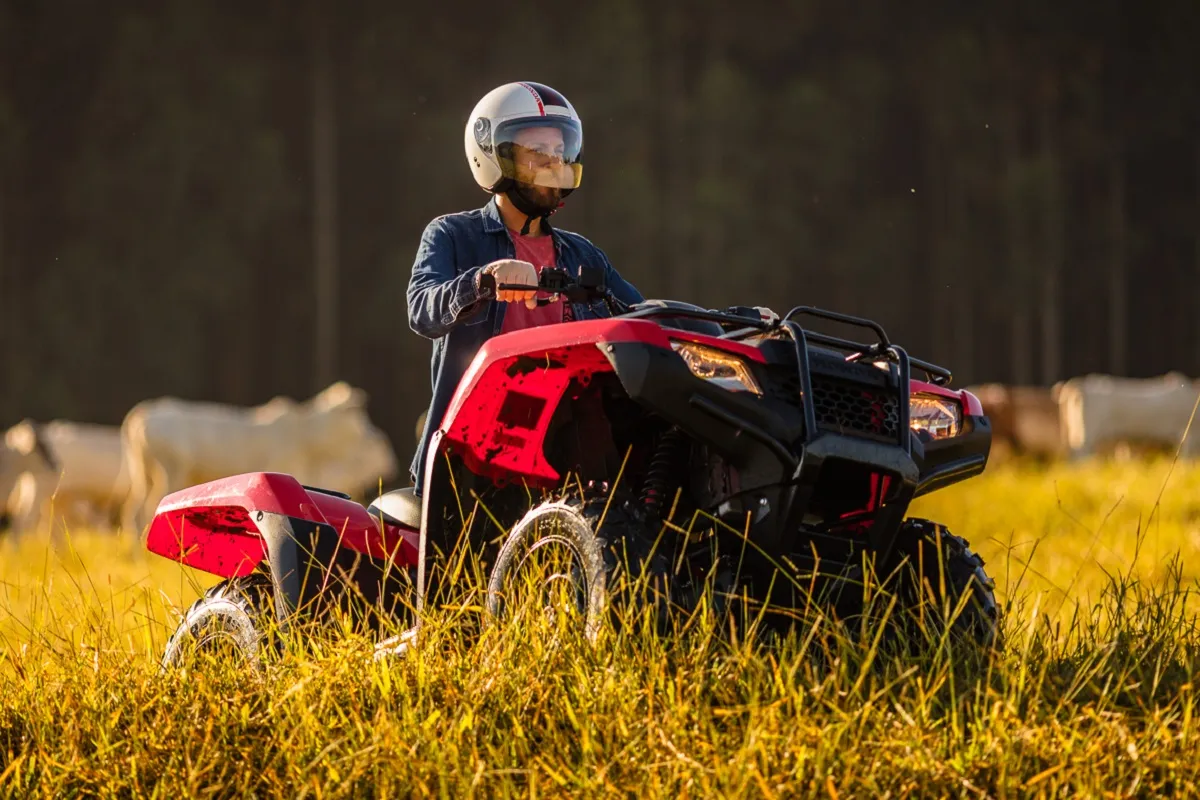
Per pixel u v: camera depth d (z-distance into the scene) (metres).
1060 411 60.16
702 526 8.04
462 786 6.68
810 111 121.56
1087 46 140.88
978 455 8.66
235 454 43.72
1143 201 135.62
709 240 111.00
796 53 135.38
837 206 120.25
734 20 132.38
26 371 93.00
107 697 8.52
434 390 9.49
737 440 7.60
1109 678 7.48
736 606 7.93
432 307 8.90
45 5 109.62
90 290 96.25
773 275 111.81
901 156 130.88
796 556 8.02
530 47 117.75
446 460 8.63
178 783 7.35
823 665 7.68
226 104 107.38
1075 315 127.62
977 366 124.81
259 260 106.44
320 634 8.58
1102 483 33.56
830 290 118.06
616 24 119.56
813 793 6.35
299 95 115.25
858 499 8.19
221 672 8.58
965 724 7.00
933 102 131.62
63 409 92.00
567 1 124.62
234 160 104.38
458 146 110.19
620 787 6.59
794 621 7.75
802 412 7.65
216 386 102.62
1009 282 120.50
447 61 117.38
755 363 7.74
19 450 44.28
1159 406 59.09
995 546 21.62
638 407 8.52
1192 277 131.75
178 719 7.98
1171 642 8.30
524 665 7.50
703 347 7.68
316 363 107.38
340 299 108.81
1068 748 6.70
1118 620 8.62
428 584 8.69
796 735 6.70
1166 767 6.71
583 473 8.43
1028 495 32.03
